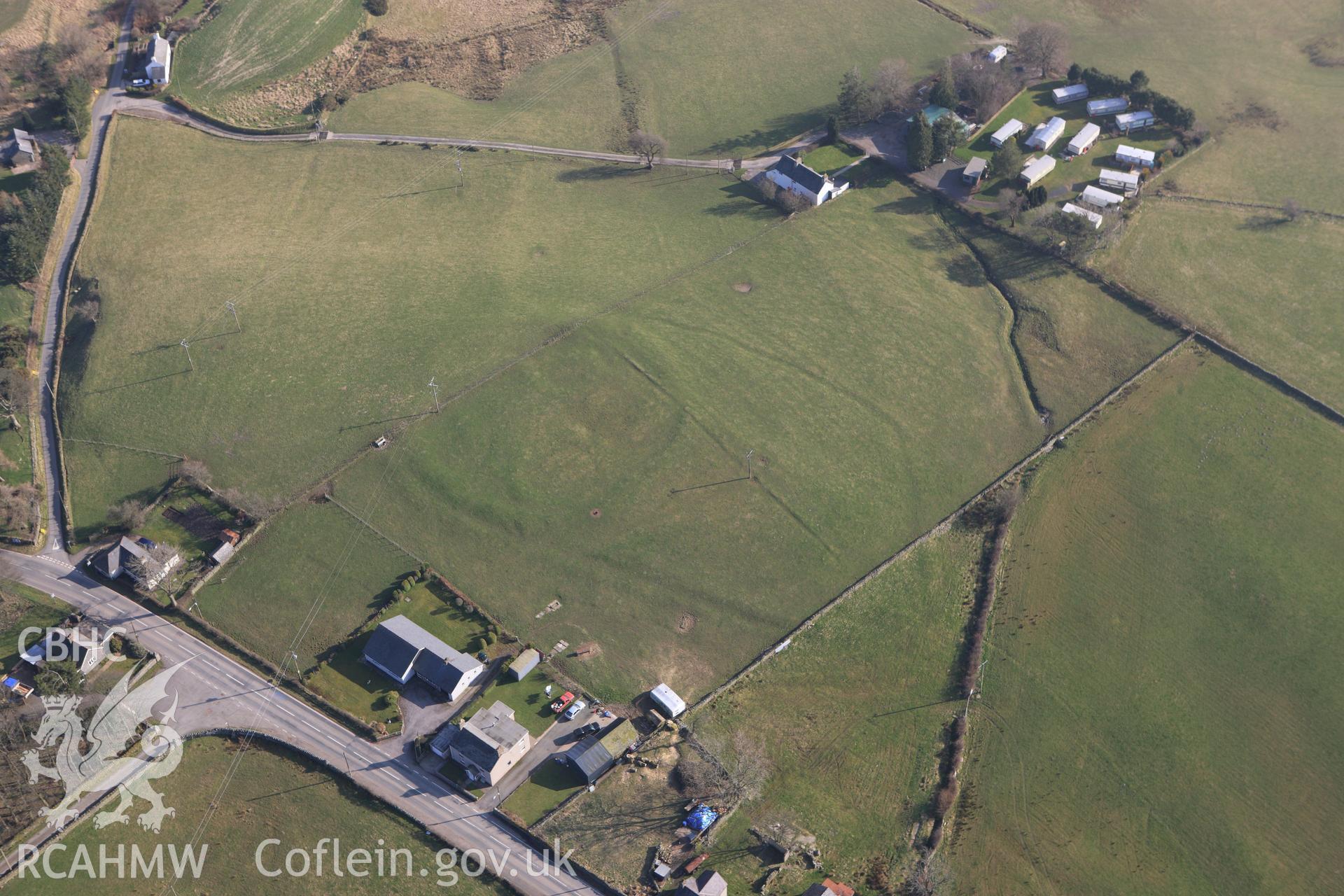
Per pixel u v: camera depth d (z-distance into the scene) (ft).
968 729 410.93
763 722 405.80
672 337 564.71
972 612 453.17
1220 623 453.99
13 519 461.37
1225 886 371.76
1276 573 474.49
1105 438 529.45
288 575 444.14
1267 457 525.34
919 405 540.93
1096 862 374.63
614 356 548.72
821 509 488.02
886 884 360.48
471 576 449.06
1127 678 432.66
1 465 486.38
